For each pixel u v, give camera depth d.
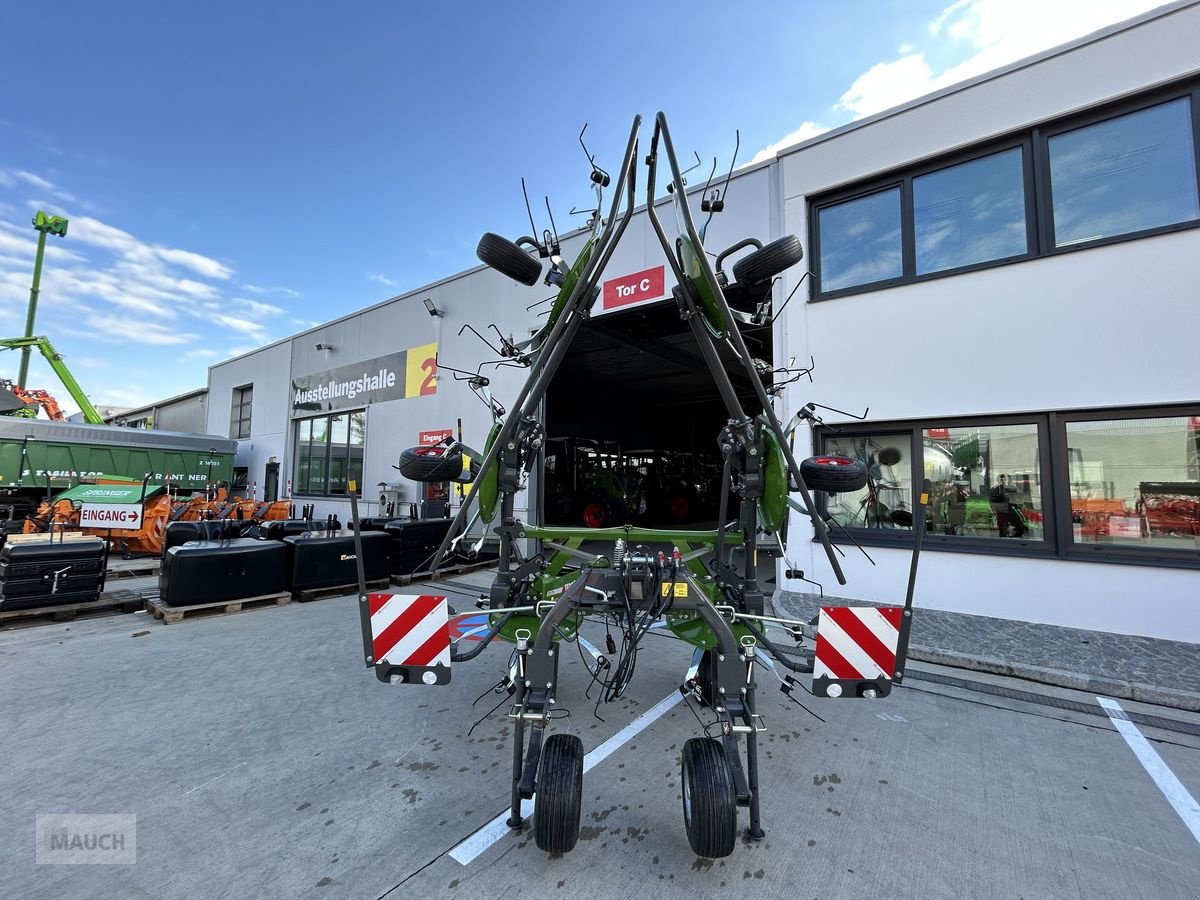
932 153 6.14
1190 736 3.33
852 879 2.12
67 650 4.74
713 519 15.61
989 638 4.93
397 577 7.55
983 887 2.08
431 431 11.26
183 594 5.75
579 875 2.13
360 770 2.87
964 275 5.93
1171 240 5.01
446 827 2.41
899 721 3.54
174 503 9.97
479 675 4.32
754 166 7.30
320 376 14.16
